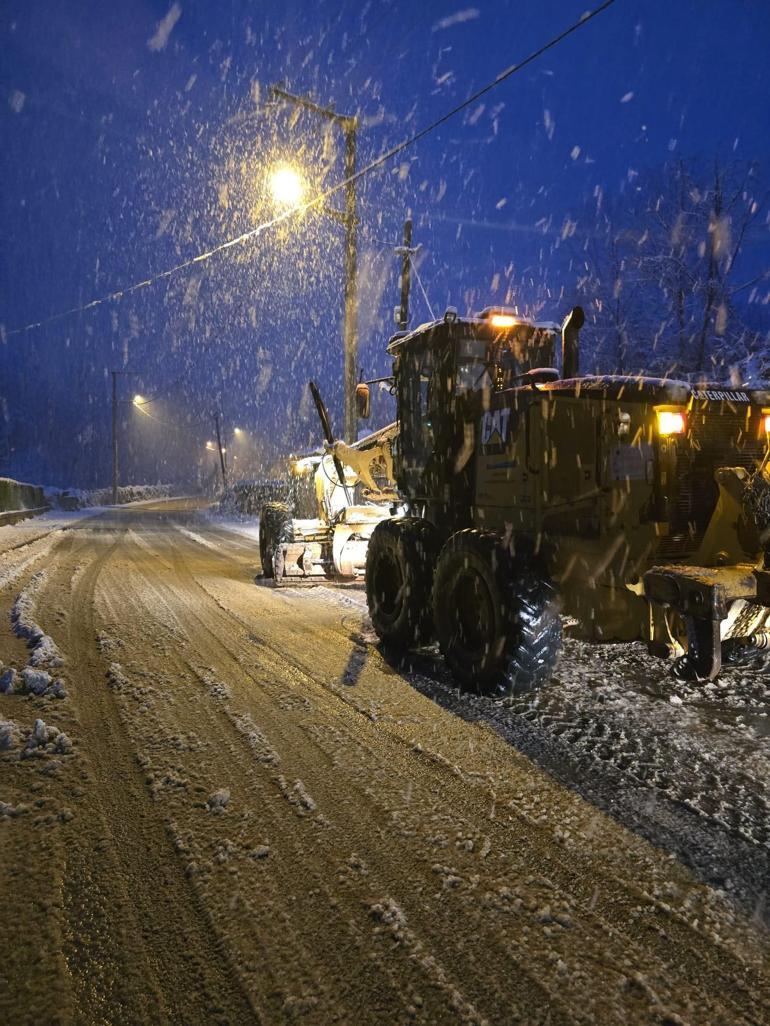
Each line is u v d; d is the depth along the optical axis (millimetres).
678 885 2541
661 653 4059
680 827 2949
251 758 3609
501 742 3863
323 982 2035
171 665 5359
